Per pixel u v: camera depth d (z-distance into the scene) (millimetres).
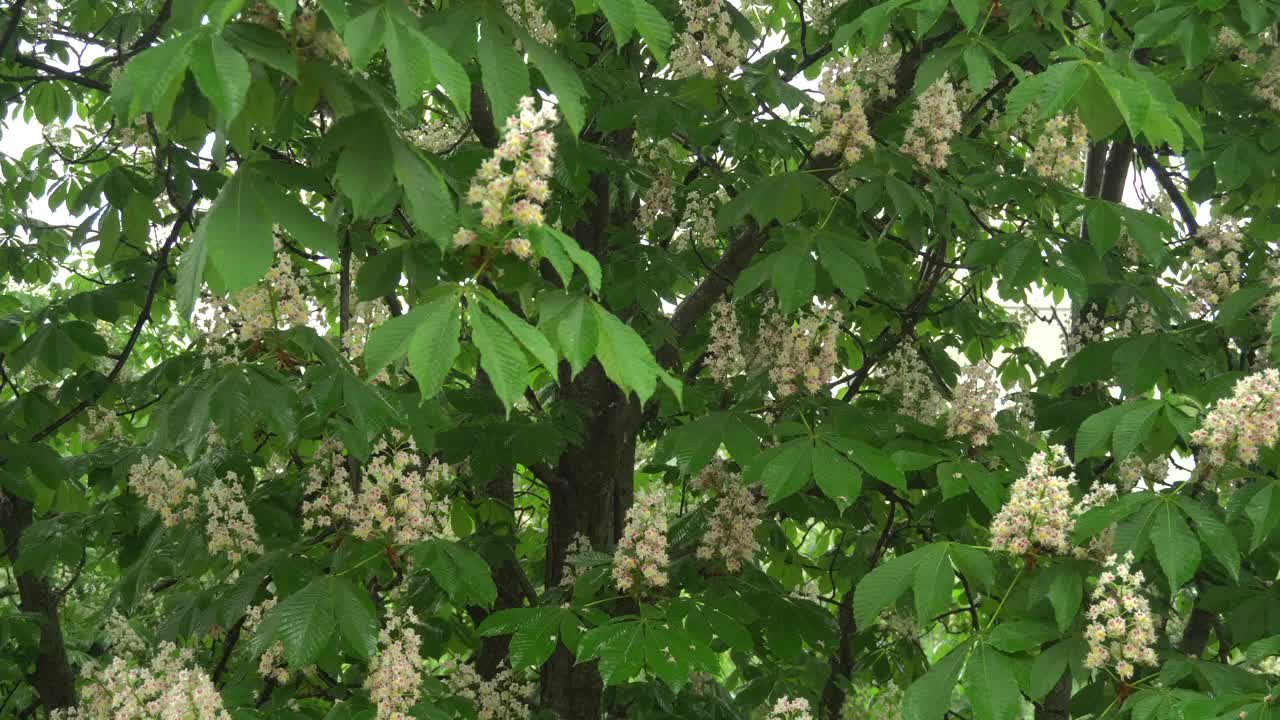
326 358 3436
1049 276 4207
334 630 3355
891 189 3904
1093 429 3176
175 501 4008
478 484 4656
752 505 4484
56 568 7484
